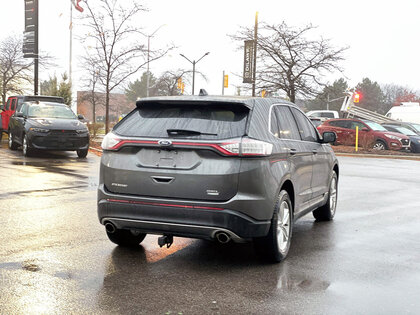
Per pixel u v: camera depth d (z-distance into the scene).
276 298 4.20
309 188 6.50
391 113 38.84
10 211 7.53
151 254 5.53
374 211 8.68
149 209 4.90
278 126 5.65
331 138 6.98
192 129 4.90
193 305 4.00
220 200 4.74
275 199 5.09
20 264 4.95
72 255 5.35
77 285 4.40
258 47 28.08
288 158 5.57
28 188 9.71
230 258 5.46
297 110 6.71
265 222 4.97
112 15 23.25
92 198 8.83
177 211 4.80
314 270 5.05
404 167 17.73
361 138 25.55
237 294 4.28
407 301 4.18
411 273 5.00
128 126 5.20
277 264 5.26
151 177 4.91
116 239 5.66
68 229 6.51
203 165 4.78
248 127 4.91
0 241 5.82
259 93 29.86
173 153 4.88
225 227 4.71
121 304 3.98
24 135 15.91
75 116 17.06
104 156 5.24
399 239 6.55
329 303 4.09
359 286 4.55
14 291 4.19
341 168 16.64
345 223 7.61
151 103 5.26
